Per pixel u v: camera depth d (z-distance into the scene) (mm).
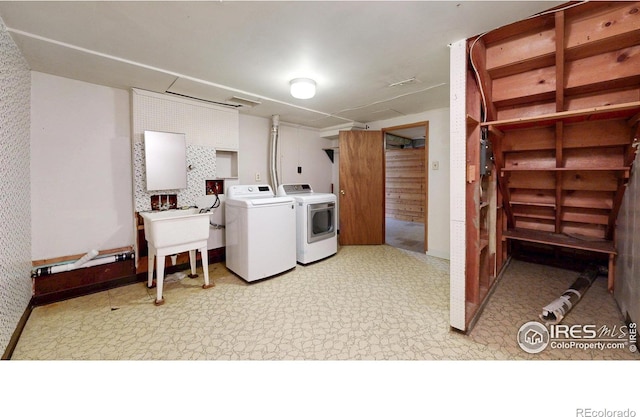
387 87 2709
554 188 2643
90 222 2576
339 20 1559
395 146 6855
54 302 2359
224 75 2381
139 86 2613
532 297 2445
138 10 1454
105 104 2605
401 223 6488
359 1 1383
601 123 2047
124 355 1649
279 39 1774
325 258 3701
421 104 3344
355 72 2332
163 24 1594
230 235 3125
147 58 2043
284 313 2186
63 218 2434
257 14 1497
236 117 3441
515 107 2145
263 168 4043
